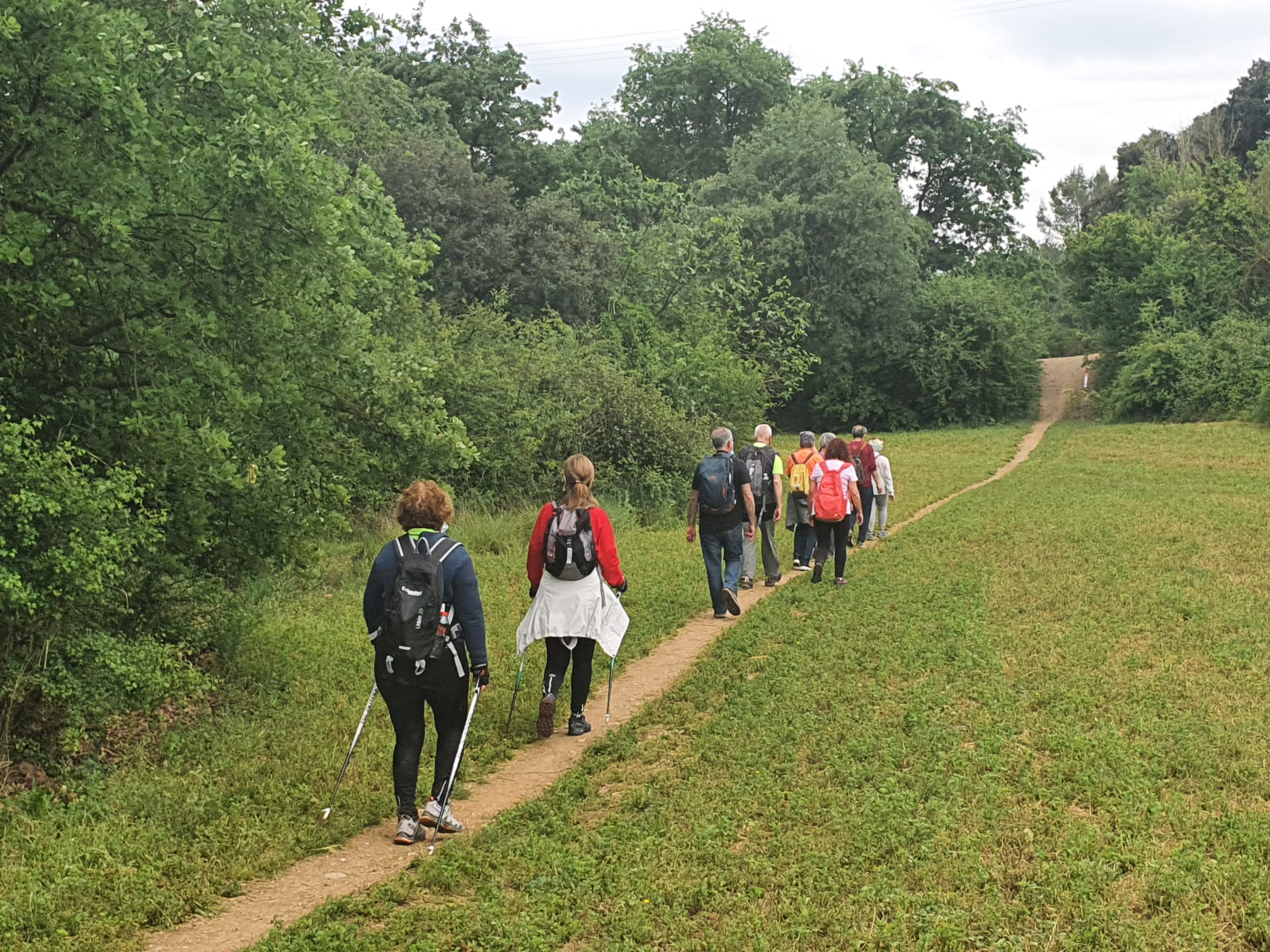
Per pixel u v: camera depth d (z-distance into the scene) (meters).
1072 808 5.89
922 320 52.66
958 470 29.97
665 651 10.06
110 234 7.05
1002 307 52.34
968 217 61.50
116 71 6.96
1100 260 50.34
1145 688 7.94
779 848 5.41
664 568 13.96
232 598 9.25
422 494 5.91
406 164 30.19
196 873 5.34
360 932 4.74
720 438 11.35
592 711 8.29
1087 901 4.68
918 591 11.97
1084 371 60.78
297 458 9.16
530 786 6.71
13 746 6.95
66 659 7.03
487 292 30.75
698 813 5.92
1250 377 41.44
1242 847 5.22
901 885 4.96
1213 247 49.06
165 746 7.24
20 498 6.42
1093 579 12.36
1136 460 31.09
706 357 26.06
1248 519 17.47
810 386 52.78
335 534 10.61
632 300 30.88
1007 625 10.22
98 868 5.34
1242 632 9.62
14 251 6.68
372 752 7.11
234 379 8.05
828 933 4.57
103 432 7.72
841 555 12.57
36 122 7.01
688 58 59.44
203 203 7.45
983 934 4.52
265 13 8.76
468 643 5.93
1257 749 6.55
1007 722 7.26
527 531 16.47
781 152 49.03
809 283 48.78
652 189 43.28
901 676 8.59
